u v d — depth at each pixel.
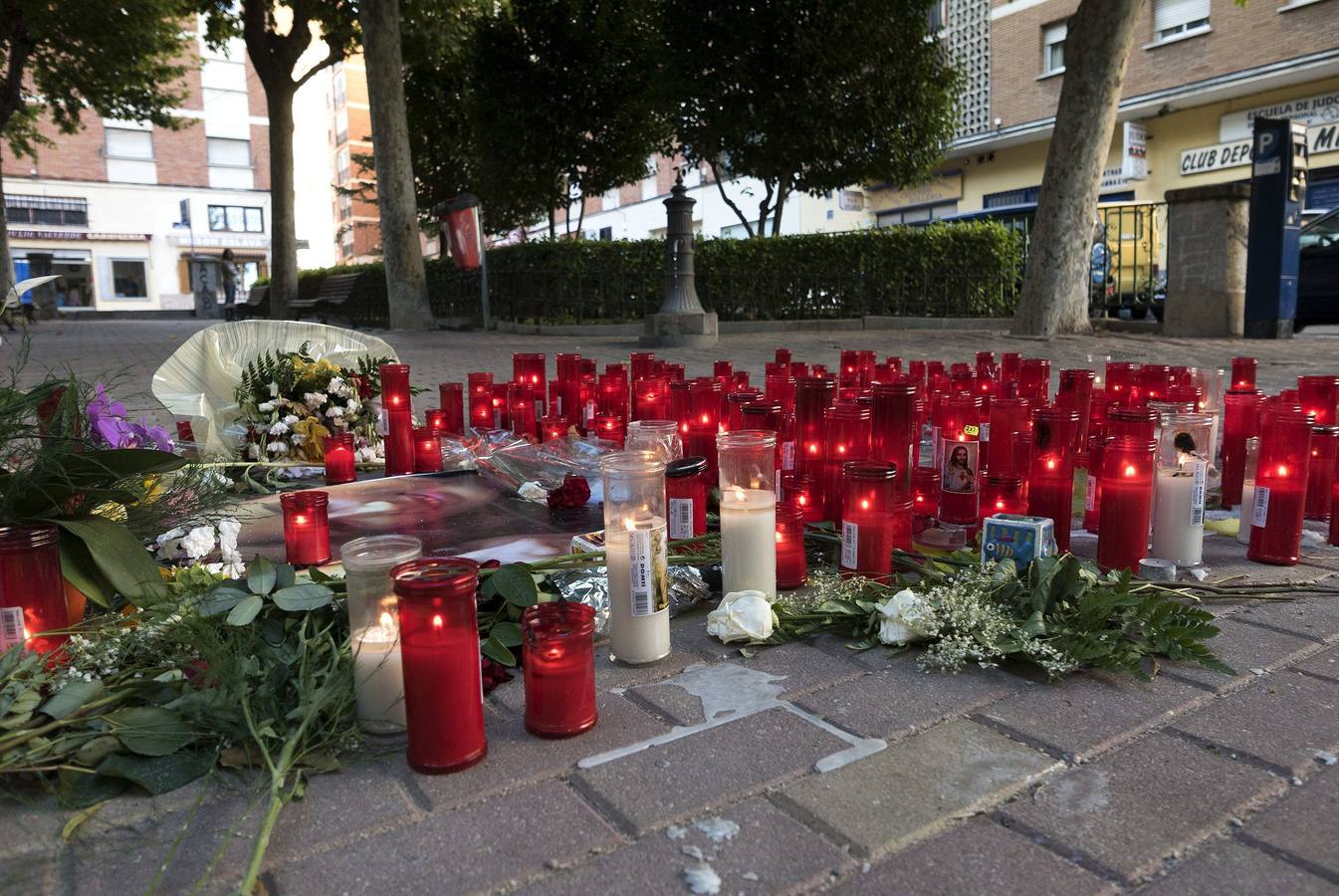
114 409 3.00
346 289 20.38
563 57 16.48
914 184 15.40
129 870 1.48
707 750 1.83
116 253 38.25
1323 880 1.42
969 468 3.22
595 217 37.00
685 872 1.46
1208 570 2.85
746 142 14.58
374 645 1.89
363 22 15.04
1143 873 1.44
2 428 2.24
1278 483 2.88
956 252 14.60
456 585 1.71
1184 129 20.47
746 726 1.93
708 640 2.42
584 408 5.15
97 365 9.72
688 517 2.90
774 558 2.54
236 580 2.21
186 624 2.02
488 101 16.86
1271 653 2.24
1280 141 10.86
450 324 15.74
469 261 15.05
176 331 20.30
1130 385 4.56
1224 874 1.44
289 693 1.95
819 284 14.69
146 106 21.83
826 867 1.47
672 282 11.55
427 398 7.07
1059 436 2.88
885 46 14.01
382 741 1.89
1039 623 2.22
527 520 3.39
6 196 36.06
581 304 14.14
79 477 2.32
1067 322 12.14
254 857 1.41
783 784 1.70
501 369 8.96
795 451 3.28
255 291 24.31
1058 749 1.81
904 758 1.79
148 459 2.33
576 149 17.11
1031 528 2.56
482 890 1.42
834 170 14.74
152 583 2.27
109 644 2.04
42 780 1.69
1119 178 21.73
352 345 5.05
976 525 3.25
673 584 2.65
